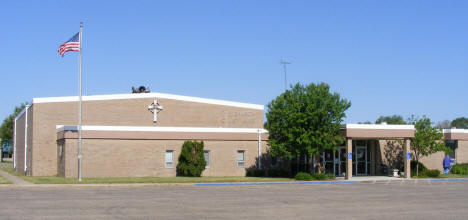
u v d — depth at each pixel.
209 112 45.09
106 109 41.41
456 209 18.14
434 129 39.31
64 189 26.30
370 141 41.56
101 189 26.38
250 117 46.97
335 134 35.50
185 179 33.72
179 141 38.16
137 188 27.31
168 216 15.59
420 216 16.27
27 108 45.00
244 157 40.09
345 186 29.53
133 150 36.88
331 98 34.91
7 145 102.56
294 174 40.75
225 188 27.52
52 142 40.12
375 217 15.93
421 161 43.41
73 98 40.78
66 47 32.47
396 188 27.94
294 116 33.62
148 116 42.72
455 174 42.03
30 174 40.88
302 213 16.69
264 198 21.52
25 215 15.53
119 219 14.86
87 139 35.91
